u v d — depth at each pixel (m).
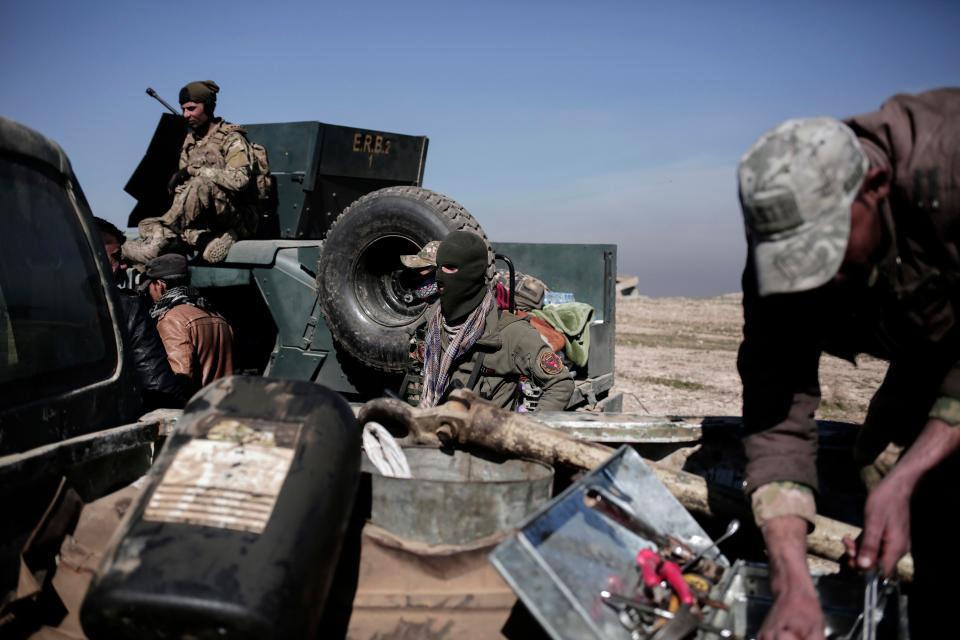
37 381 2.14
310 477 1.85
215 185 5.21
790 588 1.79
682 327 16.86
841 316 2.00
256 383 2.03
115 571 1.67
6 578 1.91
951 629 2.08
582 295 5.70
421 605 2.00
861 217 1.72
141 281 4.93
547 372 3.41
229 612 1.62
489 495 2.10
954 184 1.71
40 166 2.33
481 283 3.42
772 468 2.00
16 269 2.15
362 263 4.64
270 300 5.12
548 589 1.67
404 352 4.49
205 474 1.82
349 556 2.05
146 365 3.64
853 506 2.71
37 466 1.98
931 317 1.92
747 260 2.08
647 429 2.79
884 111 1.84
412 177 6.27
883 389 2.35
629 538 1.98
